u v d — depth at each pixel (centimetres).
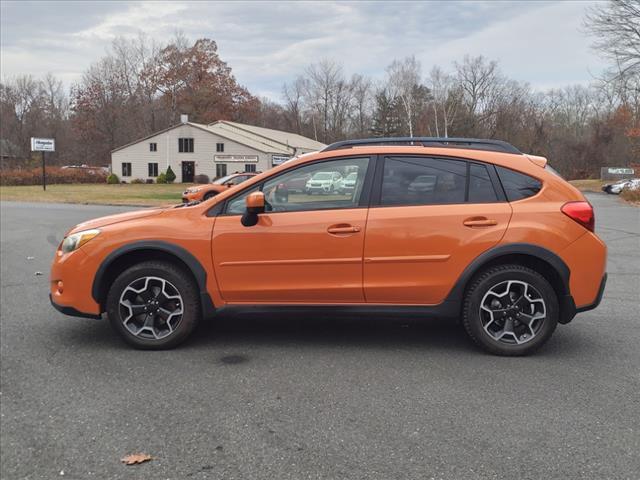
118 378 394
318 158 448
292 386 378
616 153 5897
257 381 387
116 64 7512
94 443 301
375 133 7094
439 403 349
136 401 354
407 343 474
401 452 288
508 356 437
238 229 438
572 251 424
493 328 441
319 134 8362
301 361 429
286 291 439
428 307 437
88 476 270
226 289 442
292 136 6844
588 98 7225
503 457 283
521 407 343
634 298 646
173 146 5406
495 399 355
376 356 440
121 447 296
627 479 263
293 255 434
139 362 427
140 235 445
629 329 517
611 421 324
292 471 272
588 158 6103
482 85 6725
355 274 434
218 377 395
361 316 441
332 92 8262
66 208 2216
